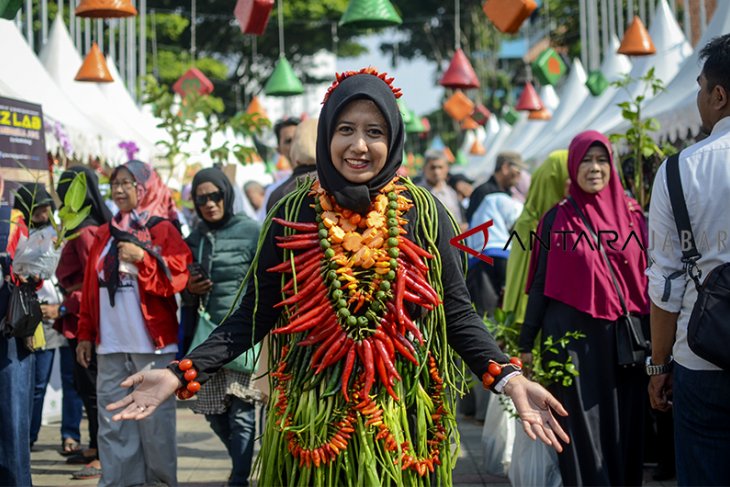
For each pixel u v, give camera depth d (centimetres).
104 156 1288
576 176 740
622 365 714
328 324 448
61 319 924
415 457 454
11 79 1176
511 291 855
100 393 805
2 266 682
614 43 1931
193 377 439
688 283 500
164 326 805
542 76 1808
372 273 448
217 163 1211
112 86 1731
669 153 959
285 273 456
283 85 1861
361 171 439
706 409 488
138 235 800
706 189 489
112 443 800
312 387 452
